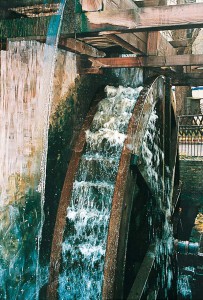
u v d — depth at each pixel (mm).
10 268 3711
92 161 4227
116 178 3791
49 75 3955
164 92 5324
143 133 4258
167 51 5625
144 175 4277
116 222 3572
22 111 3676
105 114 4660
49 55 3857
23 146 3734
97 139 4410
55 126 4227
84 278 3828
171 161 5941
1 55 3361
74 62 4516
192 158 8281
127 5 4266
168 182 5477
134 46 4160
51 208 4367
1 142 3445
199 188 7891
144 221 4707
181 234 7688
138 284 3762
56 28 3238
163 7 2947
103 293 3406
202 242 5586
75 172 4211
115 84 5832
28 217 3926
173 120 6180
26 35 3275
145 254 4352
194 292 5750
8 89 3480
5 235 3596
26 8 3666
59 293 3871
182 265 5930
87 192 4094
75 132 4723
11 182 3615
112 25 3098
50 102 4043
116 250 3465
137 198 4430
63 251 3922
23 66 3635
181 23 2904
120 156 3934
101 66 4570
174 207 6004
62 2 3324
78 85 4652
